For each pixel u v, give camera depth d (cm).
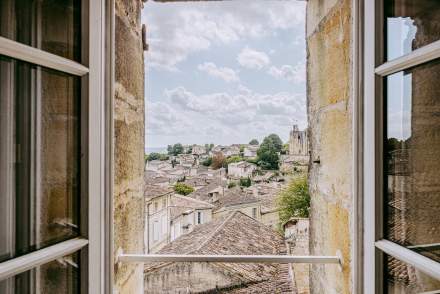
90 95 92
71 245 86
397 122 85
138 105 133
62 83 88
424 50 71
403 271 82
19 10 75
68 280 88
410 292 79
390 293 88
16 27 74
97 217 94
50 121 84
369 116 92
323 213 127
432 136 72
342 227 110
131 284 122
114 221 105
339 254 112
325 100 125
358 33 97
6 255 72
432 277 71
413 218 78
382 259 90
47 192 83
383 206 90
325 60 124
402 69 82
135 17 130
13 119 74
